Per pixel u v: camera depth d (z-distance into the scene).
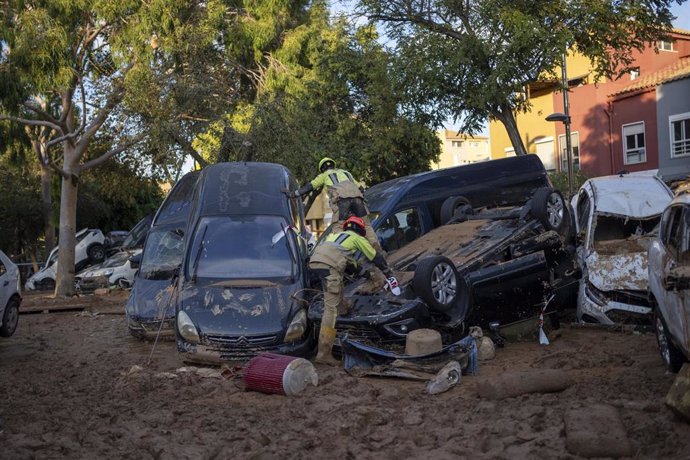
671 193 11.47
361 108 25.45
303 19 26.67
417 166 25.91
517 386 6.69
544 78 19.56
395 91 19.72
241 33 23.91
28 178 37.03
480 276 9.10
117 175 29.83
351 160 23.83
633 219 11.05
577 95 32.53
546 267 9.62
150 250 13.35
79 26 21.61
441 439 5.68
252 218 10.75
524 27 17.19
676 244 6.69
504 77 17.84
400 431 5.95
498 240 9.77
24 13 19.59
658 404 5.77
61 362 10.41
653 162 29.78
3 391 8.22
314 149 22.09
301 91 23.86
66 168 23.00
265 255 10.29
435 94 19.02
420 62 18.67
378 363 8.41
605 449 5.00
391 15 20.00
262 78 25.28
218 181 11.45
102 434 6.10
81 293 23.72
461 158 68.81
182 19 22.28
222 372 8.51
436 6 19.09
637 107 30.30
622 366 7.82
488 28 18.20
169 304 11.64
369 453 5.47
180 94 20.98
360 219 9.26
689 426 5.29
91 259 29.62
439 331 8.88
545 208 10.17
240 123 22.06
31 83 20.42
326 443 5.73
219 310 9.30
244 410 6.94
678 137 28.83
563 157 33.38
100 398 7.67
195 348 9.10
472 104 18.45
